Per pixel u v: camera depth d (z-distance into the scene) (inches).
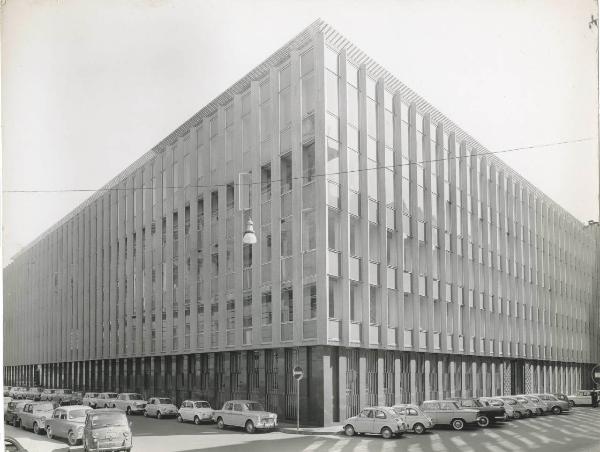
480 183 1753.2
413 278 1370.6
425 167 1465.3
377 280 1252.5
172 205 1651.1
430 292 1422.2
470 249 1652.3
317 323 1098.1
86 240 2239.2
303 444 827.4
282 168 1234.6
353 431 939.3
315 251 1125.7
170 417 1286.9
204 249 1473.9
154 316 1715.1
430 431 987.3
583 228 2536.9
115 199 2027.6
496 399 1215.6
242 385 1311.5
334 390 1116.5
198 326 1488.7
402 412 977.5
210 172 1482.5
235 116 1378.0
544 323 2080.5
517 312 1900.8
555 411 1343.5
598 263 2583.7
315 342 1099.3
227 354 1373.0
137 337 1796.3
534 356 1978.3
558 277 2236.7
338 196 1173.1
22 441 871.7
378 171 1288.1
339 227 1169.4
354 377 1173.1
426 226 1446.9
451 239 1555.1
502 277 1822.1
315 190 1138.0
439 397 1443.2
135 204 1881.2
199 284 1498.5
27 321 2824.8
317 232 1121.4
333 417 1106.1
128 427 725.3
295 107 1200.2
